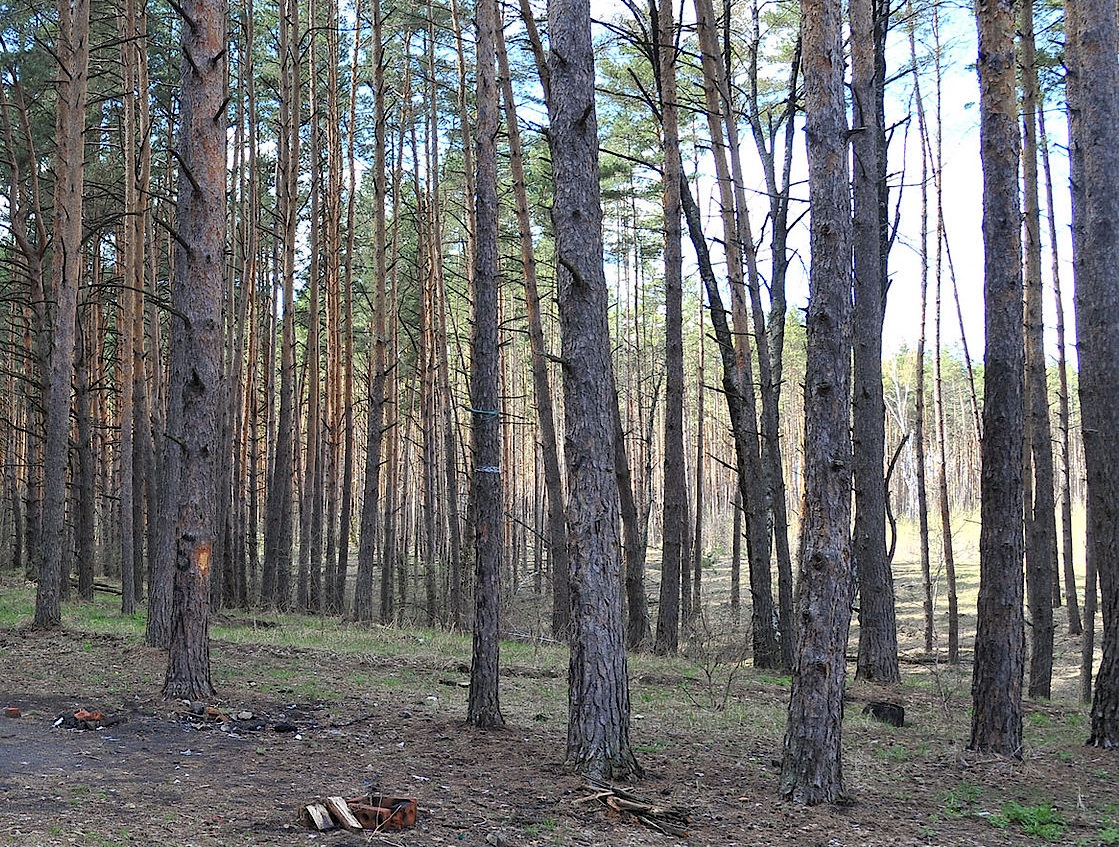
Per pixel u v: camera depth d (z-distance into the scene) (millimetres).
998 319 9898
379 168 22188
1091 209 10797
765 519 16234
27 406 34531
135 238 19219
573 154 8125
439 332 24781
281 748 8250
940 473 21547
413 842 5973
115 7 19703
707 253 16484
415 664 13609
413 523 46406
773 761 9023
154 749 7914
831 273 7945
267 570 23828
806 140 8148
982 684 9914
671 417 16562
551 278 31172
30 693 9867
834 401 7895
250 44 24219
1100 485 12875
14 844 5199
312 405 25219
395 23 24578
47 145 22859
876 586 15055
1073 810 8047
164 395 29719
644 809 6969
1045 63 17703
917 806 7996
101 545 36562
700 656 15930
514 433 38375
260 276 29969
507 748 8656
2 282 24172
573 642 8047
